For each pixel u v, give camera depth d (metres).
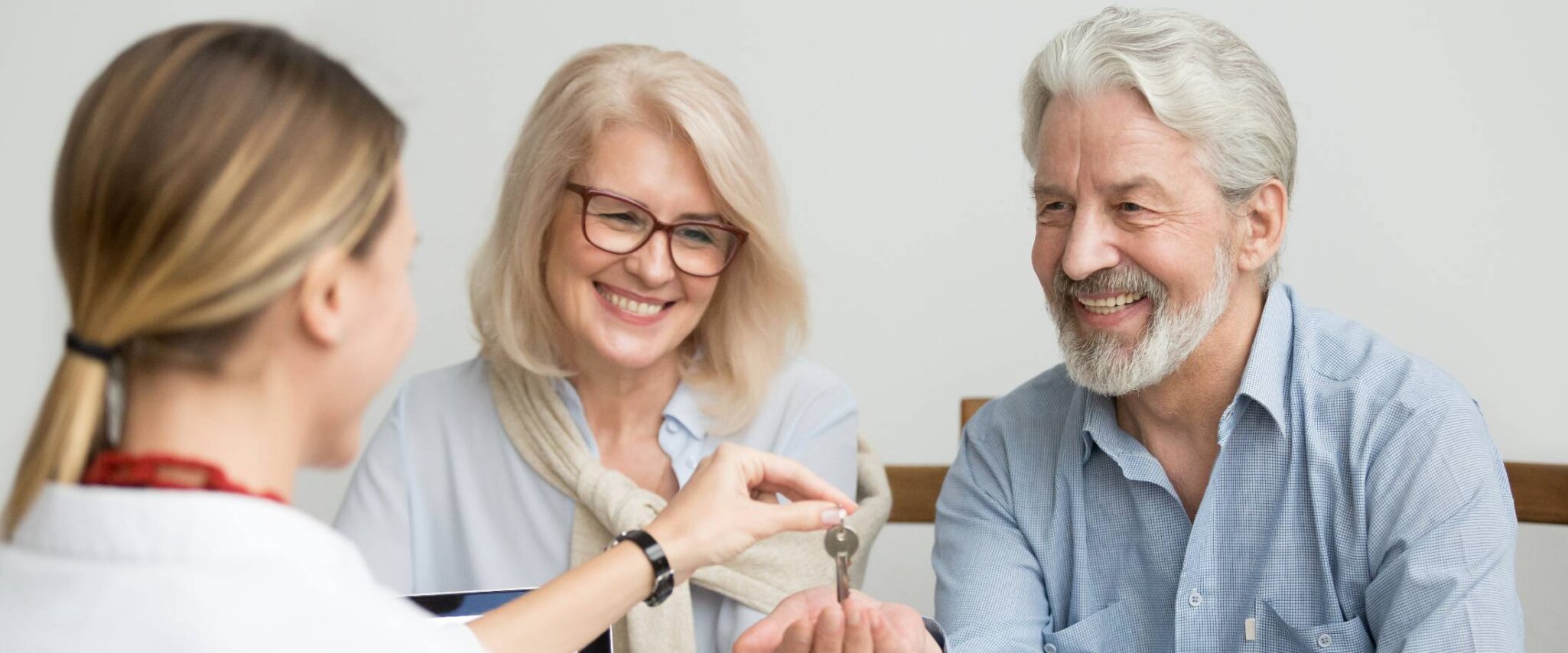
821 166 2.74
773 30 2.74
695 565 1.18
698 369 1.59
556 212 1.47
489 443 1.59
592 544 1.54
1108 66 1.32
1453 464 1.33
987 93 2.68
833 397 1.64
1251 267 1.40
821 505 1.21
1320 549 1.38
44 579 0.67
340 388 0.78
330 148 0.73
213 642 0.65
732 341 1.56
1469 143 2.46
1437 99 2.47
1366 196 2.52
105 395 0.70
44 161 2.79
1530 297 2.45
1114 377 1.37
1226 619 1.44
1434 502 1.32
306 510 2.75
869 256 2.74
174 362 0.70
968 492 1.59
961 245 2.70
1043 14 2.65
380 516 1.59
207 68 0.71
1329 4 2.51
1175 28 1.33
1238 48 1.36
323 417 0.79
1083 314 1.40
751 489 1.27
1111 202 1.34
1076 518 1.51
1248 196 1.36
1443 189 2.48
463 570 1.60
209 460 0.71
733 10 2.74
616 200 1.42
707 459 1.24
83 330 0.70
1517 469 1.80
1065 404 1.56
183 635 0.65
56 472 0.69
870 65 2.71
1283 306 1.44
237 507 0.69
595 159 1.43
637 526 1.48
